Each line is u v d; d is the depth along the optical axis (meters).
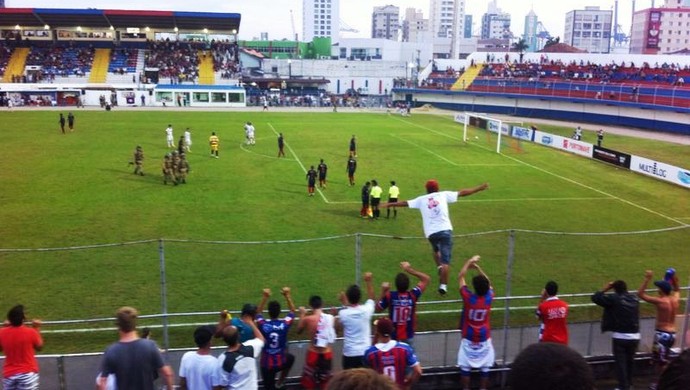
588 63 90.12
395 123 75.31
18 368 9.91
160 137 55.25
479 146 54.91
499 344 13.17
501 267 21.00
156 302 17.06
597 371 12.82
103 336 15.16
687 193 36.06
